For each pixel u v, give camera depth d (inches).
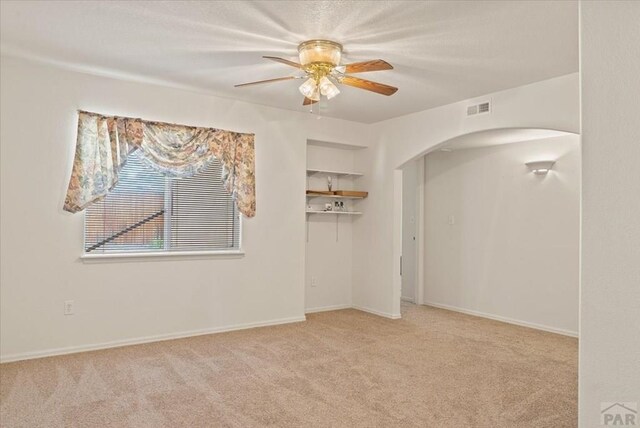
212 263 188.4
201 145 183.3
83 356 153.8
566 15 107.4
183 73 157.8
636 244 41.5
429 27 115.5
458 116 188.1
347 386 129.3
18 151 148.3
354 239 248.8
